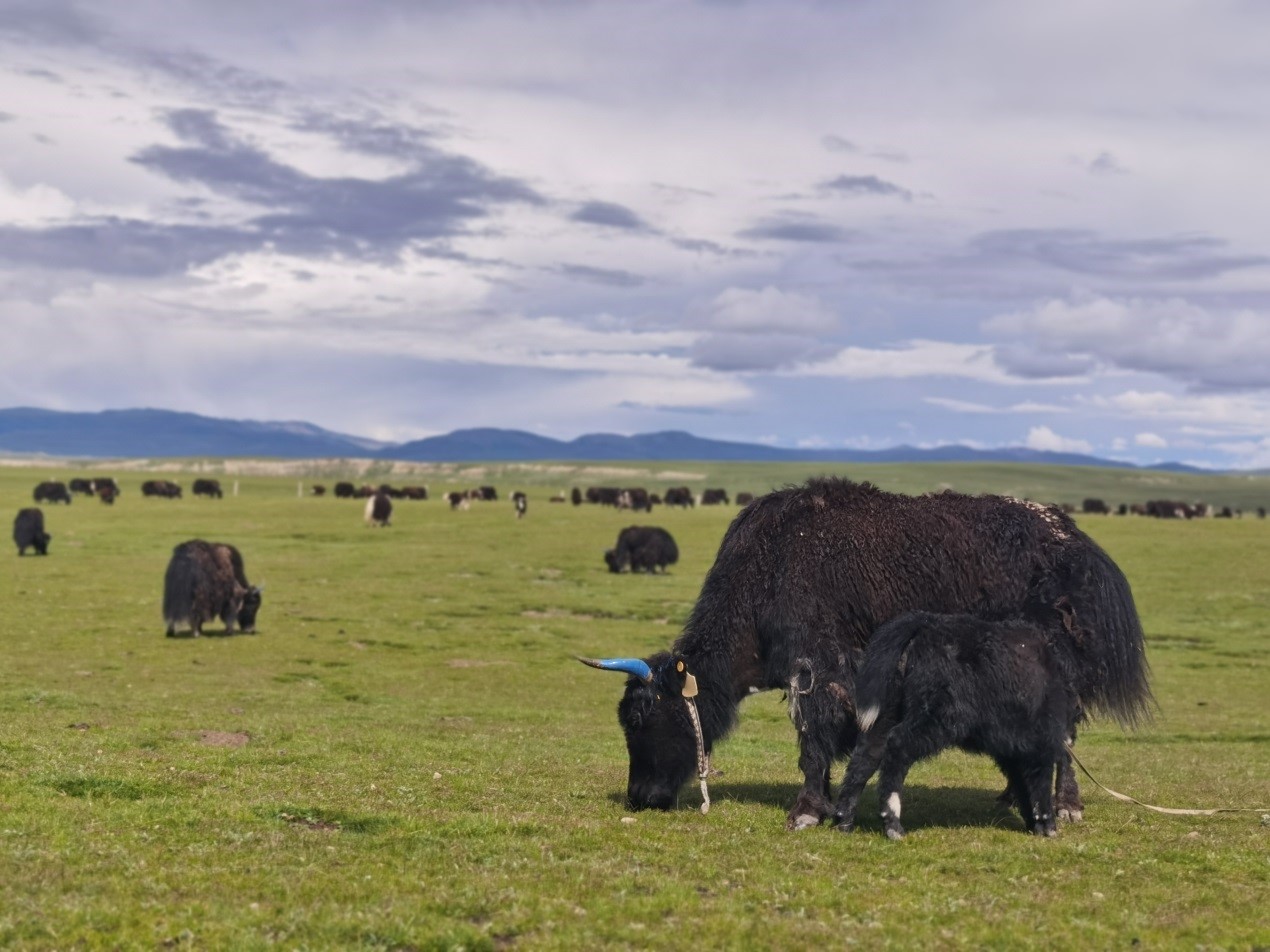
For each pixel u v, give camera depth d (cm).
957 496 1196
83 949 661
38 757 1203
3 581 4188
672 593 4319
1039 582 1141
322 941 683
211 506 9038
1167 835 1088
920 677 1023
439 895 774
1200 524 7350
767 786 1375
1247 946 737
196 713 1862
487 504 10544
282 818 996
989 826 1122
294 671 2622
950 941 736
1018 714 1034
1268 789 1463
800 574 1134
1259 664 3139
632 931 721
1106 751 1917
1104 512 11925
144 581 4309
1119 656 1138
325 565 5044
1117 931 768
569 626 3553
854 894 833
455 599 4084
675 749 1145
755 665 1170
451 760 1466
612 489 11912
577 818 1067
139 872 793
